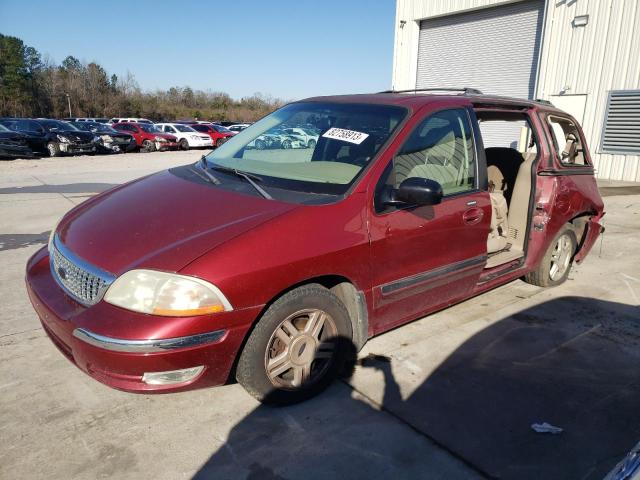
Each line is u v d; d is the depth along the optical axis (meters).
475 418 2.81
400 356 3.46
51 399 2.87
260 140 3.75
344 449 2.53
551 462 2.49
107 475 2.32
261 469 2.38
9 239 6.36
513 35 16.06
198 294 2.36
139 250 2.54
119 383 2.42
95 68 72.00
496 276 4.13
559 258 4.88
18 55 66.25
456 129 3.60
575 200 4.68
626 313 4.34
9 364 3.22
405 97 3.65
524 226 4.49
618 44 13.07
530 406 2.95
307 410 2.83
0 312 4.02
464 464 2.46
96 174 13.48
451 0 17.30
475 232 3.60
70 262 2.68
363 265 2.92
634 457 1.57
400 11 19.19
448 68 18.31
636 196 10.73
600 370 3.38
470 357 3.48
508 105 4.14
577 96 14.06
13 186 10.89
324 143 3.41
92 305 2.48
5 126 20.59
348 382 3.11
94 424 2.66
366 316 3.06
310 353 2.83
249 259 2.48
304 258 2.64
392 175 3.12
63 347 2.67
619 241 6.88
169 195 3.12
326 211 2.81
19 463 2.37
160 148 25.75
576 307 4.44
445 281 3.49
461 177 3.59
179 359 2.37
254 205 2.84
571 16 13.91
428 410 2.86
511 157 4.89
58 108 67.94
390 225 3.02
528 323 4.07
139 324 2.32
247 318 2.50
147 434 2.60
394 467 2.42
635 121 12.98
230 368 2.56
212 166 3.57
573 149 4.97
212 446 2.52
